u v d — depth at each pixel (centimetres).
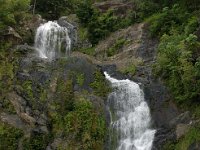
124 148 2689
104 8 4250
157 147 2647
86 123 2622
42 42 3653
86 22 3988
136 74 3194
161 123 2780
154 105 2880
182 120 2683
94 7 4228
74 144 2553
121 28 3888
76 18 4072
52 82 2867
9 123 2569
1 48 3111
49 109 2720
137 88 2966
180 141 2577
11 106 2659
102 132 2638
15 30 3484
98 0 4466
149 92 2955
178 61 2892
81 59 3039
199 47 2916
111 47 3700
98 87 2909
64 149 2536
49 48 3669
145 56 3400
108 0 4416
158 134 2708
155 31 3553
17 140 2530
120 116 2825
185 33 3212
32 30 3678
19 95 2731
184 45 2941
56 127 2641
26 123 2609
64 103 2752
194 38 2920
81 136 2577
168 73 2992
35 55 3247
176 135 2623
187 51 2853
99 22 3931
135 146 2692
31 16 3806
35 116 2659
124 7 4147
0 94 2711
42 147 2561
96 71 3019
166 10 3588
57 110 2720
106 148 2627
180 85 2838
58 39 3741
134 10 4047
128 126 2794
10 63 2964
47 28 3719
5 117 2595
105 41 3812
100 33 3869
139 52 3456
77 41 3847
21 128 2572
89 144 2553
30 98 2736
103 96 2866
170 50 2975
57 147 2550
